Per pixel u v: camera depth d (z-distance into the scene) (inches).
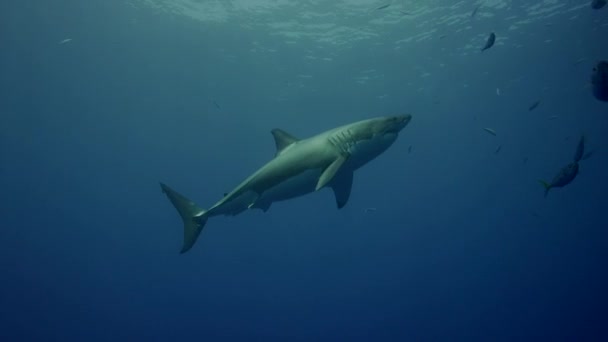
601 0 293.9
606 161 1756.9
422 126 1512.1
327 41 1027.3
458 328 1685.5
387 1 866.8
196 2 919.7
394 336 1592.0
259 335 1582.2
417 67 1118.4
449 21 922.1
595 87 201.6
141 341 1695.4
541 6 859.4
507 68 1111.0
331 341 1545.3
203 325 1674.5
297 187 277.3
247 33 1019.3
